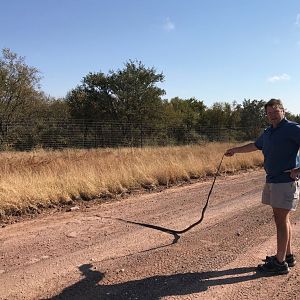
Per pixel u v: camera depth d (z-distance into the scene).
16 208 8.12
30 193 8.70
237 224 7.59
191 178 14.25
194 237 6.70
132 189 11.39
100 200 9.81
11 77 35.69
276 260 5.18
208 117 48.16
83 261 5.50
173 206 9.23
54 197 9.08
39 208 8.57
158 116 40.19
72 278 4.93
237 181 13.82
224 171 16.25
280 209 5.06
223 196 10.63
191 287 4.73
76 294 4.51
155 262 5.51
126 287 4.71
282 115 5.05
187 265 5.41
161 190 11.57
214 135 34.97
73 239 6.48
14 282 4.78
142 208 8.98
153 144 32.75
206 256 5.77
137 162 14.02
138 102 39.88
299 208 8.95
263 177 15.01
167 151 20.33
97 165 12.66
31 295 4.46
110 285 4.76
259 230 7.16
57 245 6.16
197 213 8.52
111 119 40.09
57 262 5.44
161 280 4.92
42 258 5.58
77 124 32.12
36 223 7.48
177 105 49.09
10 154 19.66
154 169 12.98
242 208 9.07
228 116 47.69
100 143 31.69
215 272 5.19
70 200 9.31
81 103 40.22
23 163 12.95
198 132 36.50
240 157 18.42
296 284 4.86
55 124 31.64
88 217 8.00
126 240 6.46
